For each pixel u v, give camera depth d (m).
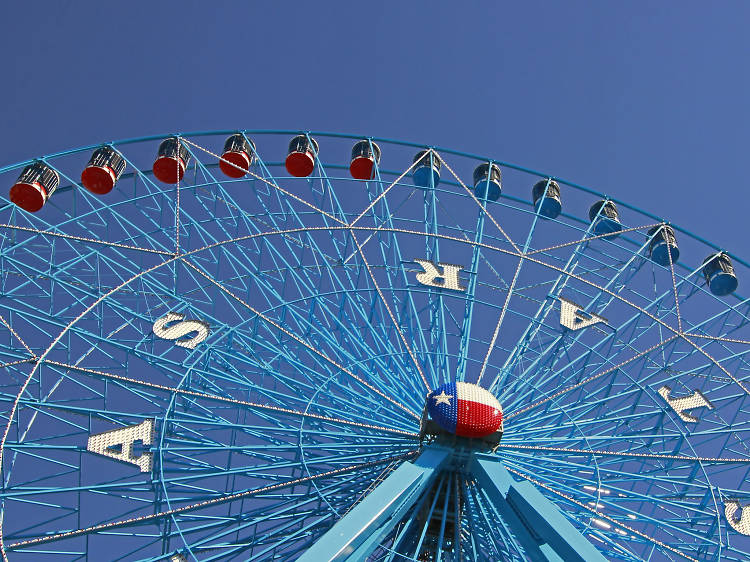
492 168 36.22
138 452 24.53
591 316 29.94
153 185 31.11
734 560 25.80
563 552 20.34
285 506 25.78
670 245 33.94
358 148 35.22
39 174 30.16
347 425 25.78
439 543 23.69
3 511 23.33
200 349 27.56
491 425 24.55
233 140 34.59
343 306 29.81
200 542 23.86
